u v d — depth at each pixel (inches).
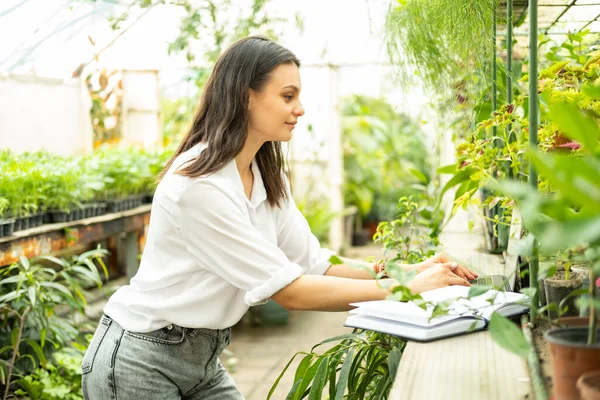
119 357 64.6
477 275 64.7
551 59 95.1
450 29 78.0
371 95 356.5
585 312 50.8
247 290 61.2
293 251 75.1
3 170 138.6
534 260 50.5
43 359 124.0
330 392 66.5
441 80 87.6
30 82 208.2
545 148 59.1
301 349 184.4
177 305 63.2
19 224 135.8
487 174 66.9
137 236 203.5
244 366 170.4
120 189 182.5
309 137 303.0
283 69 63.2
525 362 47.2
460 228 122.8
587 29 91.8
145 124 266.7
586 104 56.4
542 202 32.1
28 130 210.2
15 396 127.6
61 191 147.3
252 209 67.7
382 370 72.2
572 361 35.6
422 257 86.1
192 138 64.9
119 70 248.2
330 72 294.8
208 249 60.9
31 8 173.6
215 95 63.4
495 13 77.8
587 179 29.3
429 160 353.1
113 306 67.4
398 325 54.9
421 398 41.8
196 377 67.1
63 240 149.2
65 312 167.9
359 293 59.0
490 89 85.3
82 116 236.2
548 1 80.6
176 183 61.2
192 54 227.5
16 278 117.9
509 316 55.8
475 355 49.3
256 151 67.3
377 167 349.7
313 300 59.3
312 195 309.6
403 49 87.2
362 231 344.8
